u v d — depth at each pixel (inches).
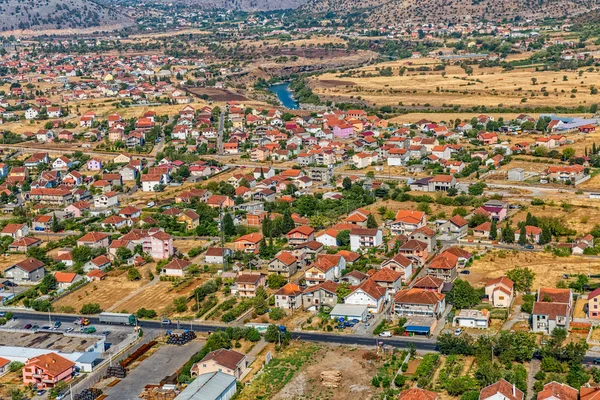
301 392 7396.7
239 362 7775.6
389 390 7214.6
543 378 7352.4
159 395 7337.6
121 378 7869.1
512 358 7731.3
